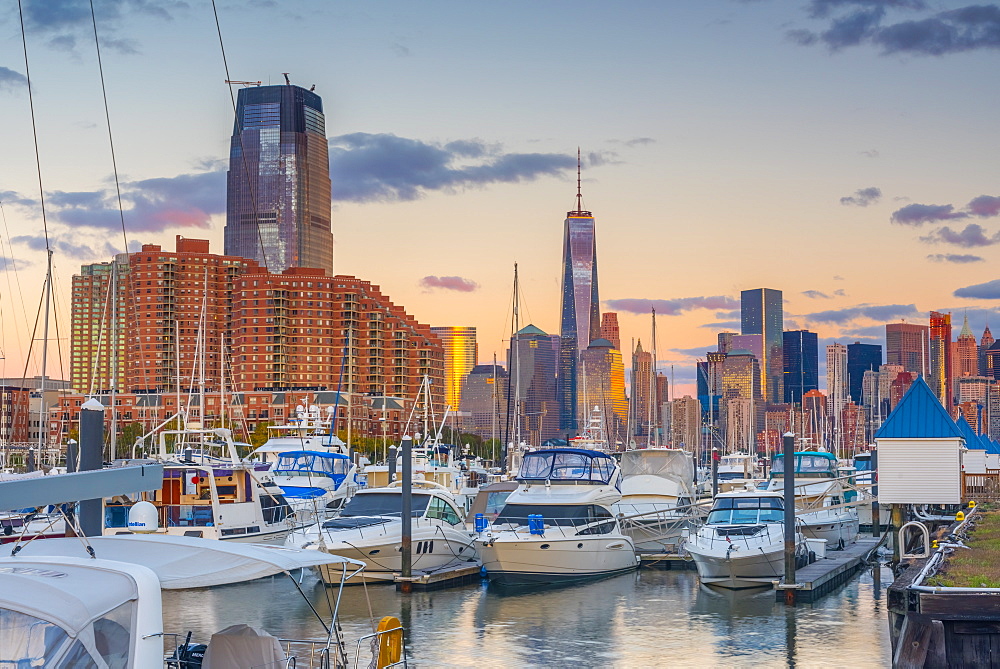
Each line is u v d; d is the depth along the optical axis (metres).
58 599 14.34
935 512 57.84
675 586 42.53
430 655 29.58
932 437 41.91
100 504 26.02
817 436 187.50
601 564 44.69
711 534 42.97
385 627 21.59
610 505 47.50
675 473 59.59
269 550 19.64
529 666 28.34
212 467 41.62
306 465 58.78
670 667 28.28
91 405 26.77
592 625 34.03
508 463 91.75
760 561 40.66
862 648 30.56
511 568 42.12
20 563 16.05
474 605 37.66
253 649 19.53
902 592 24.19
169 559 18.55
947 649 21.61
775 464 68.50
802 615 35.81
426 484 50.19
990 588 22.64
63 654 13.66
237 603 37.09
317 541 39.88
